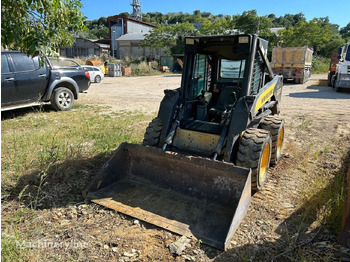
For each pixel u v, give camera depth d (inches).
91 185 142.3
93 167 181.9
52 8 121.6
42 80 328.8
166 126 166.1
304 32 1291.8
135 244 112.7
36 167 175.2
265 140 144.7
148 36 1515.7
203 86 190.7
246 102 151.4
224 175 133.6
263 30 1332.4
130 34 1936.5
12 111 349.1
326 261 100.3
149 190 148.7
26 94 315.9
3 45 128.6
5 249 99.3
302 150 221.8
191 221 124.6
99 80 784.9
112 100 460.1
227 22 1375.5
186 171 143.3
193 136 161.5
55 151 198.8
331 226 122.0
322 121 311.9
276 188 159.6
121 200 139.9
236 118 149.3
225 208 132.5
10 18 117.9
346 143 235.3
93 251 108.3
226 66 188.7
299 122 309.6
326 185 153.5
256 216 132.2
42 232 117.6
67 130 265.3
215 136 156.7
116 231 120.1
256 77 173.6
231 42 165.3
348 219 101.3
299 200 143.8
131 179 158.6
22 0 116.3
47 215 130.3
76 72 379.9
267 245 112.7
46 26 128.0
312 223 125.8
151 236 117.4
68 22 134.3
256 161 138.9
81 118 319.3
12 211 132.3
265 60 179.6
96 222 125.8
